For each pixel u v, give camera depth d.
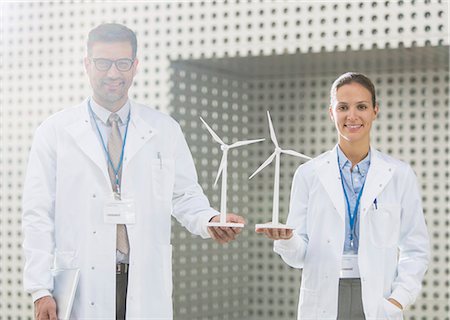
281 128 7.15
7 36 6.86
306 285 3.52
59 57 6.68
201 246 6.73
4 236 6.82
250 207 7.26
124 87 3.33
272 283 7.13
